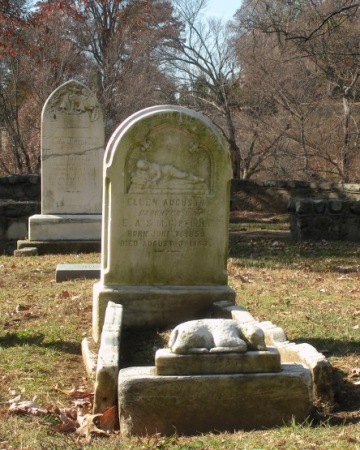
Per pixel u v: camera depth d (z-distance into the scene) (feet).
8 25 37.27
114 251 14.67
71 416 11.44
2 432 10.64
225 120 57.06
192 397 10.85
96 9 55.16
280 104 51.78
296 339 14.40
